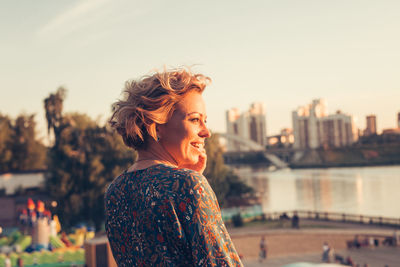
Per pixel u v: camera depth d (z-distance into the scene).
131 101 1.12
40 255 25.31
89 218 40.75
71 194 40.12
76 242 32.62
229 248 0.93
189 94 1.11
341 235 37.16
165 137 1.12
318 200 104.31
